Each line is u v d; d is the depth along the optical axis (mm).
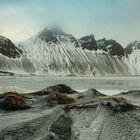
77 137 13555
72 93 43094
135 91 37219
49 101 26547
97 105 17188
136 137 13305
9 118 20234
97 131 14109
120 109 16891
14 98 26719
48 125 15508
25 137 14422
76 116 16172
